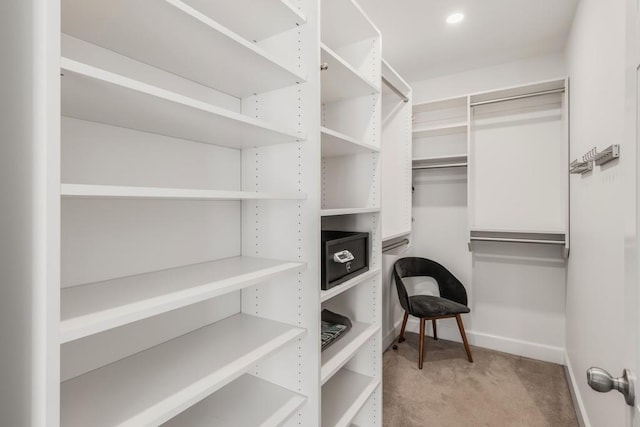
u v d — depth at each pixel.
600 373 0.73
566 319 2.51
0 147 0.60
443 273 2.93
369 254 1.66
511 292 2.81
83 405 0.76
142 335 1.03
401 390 2.23
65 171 0.85
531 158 2.68
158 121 0.90
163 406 0.75
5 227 0.59
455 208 3.01
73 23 0.78
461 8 1.99
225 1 1.01
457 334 3.00
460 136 2.96
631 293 0.69
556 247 2.64
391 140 2.45
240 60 0.99
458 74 2.94
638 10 0.65
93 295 0.79
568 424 1.90
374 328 1.69
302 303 1.20
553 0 1.92
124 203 0.98
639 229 0.65
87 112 0.82
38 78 0.54
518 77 2.70
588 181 1.75
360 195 1.72
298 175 1.21
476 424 1.90
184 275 1.00
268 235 1.29
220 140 1.17
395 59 2.66
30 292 0.56
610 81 1.34
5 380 0.60
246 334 1.15
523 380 2.35
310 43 1.16
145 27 0.79
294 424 1.21
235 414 1.07
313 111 1.16
